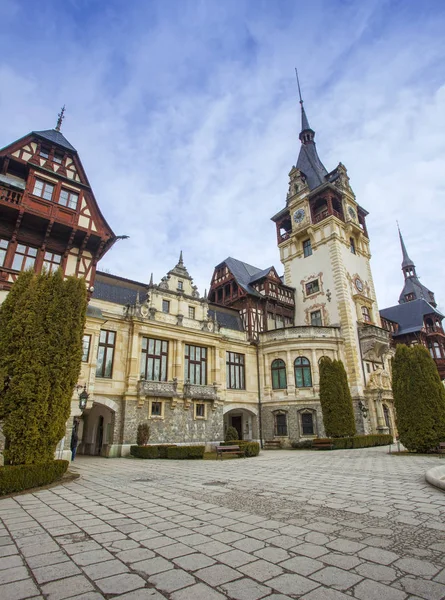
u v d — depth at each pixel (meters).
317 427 27.98
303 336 30.70
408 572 4.20
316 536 5.55
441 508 7.11
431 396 20.83
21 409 11.23
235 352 31.02
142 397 22.67
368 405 30.20
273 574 4.21
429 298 58.44
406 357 22.08
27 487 9.93
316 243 37.19
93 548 5.20
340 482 10.48
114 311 24.19
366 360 32.12
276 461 17.09
